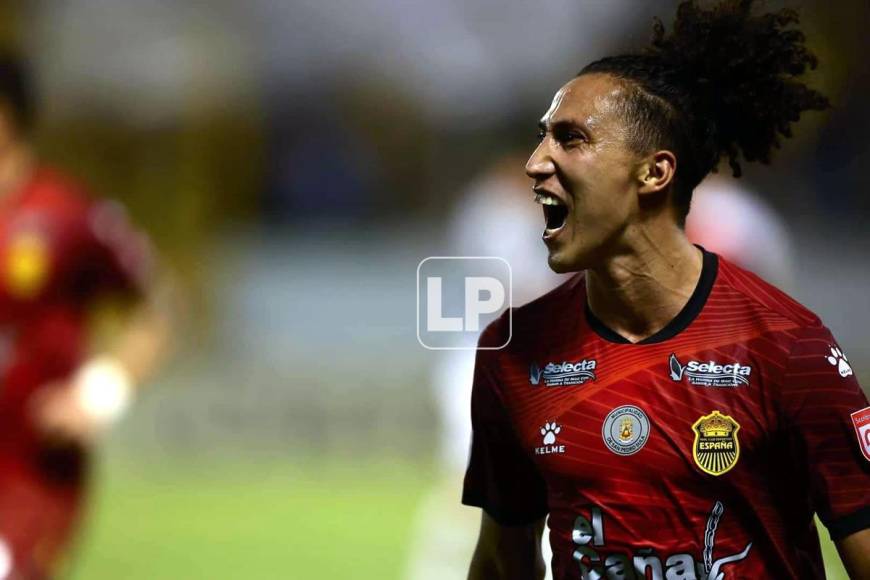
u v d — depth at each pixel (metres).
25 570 16.09
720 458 10.76
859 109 56.38
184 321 49.88
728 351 10.93
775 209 56.59
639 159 11.02
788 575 11.02
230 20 55.41
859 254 56.47
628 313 11.27
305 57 61.97
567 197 11.08
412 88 63.50
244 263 58.19
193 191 51.16
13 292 16.52
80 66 50.03
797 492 11.09
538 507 12.08
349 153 65.88
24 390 16.48
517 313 11.84
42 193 16.88
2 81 16.58
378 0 61.34
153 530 30.92
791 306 11.07
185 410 42.00
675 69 11.33
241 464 39.16
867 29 53.62
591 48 57.25
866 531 10.73
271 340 51.28
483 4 60.66
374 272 61.78
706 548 10.85
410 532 30.38
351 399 42.78
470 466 12.23
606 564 11.09
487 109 62.75
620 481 11.00
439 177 65.00
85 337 17.11
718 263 11.34
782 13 11.63
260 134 61.28
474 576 12.61
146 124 50.44
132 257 17.22
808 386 10.68
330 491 35.28
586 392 11.20
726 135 11.80
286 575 26.67
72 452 16.75
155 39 51.28
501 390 11.66
